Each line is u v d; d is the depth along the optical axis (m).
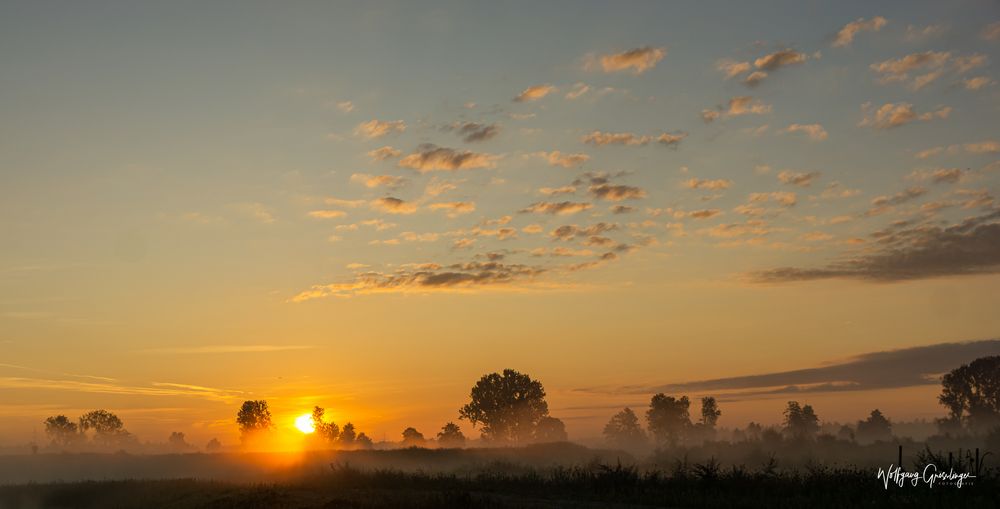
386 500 30.72
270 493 33.81
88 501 44.78
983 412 128.12
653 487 34.59
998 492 28.30
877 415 171.88
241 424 125.50
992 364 127.62
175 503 36.38
